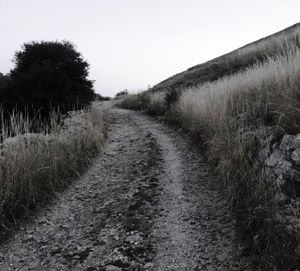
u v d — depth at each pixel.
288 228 2.80
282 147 3.43
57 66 11.31
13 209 4.28
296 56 5.52
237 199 3.87
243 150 4.16
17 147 5.07
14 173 4.50
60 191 5.13
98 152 7.12
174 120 9.34
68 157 5.94
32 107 8.94
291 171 3.10
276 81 4.93
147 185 5.12
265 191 3.35
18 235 4.00
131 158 6.61
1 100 9.71
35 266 3.41
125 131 9.41
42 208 4.60
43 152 5.43
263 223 3.15
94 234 3.90
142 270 3.15
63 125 7.61
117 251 3.49
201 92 8.73
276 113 4.24
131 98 16.69
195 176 5.25
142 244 3.56
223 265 3.08
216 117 5.78
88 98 11.66
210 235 3.58
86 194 5.09
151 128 9.40
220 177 4.72
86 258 3.45
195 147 6.66
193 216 4.03
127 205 4.53
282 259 2.70
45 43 11.78
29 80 9.93
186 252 3.36
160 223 3.96
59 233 4.01
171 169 5.72
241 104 5.49
